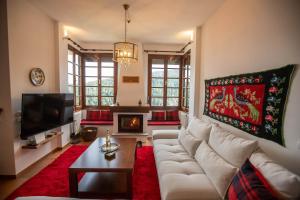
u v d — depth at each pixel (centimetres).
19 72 277
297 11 152
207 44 361
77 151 384
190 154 252
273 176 129
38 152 329
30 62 303
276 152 175
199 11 322
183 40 505
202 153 218
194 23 380
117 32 442
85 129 484
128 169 210
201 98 392
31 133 280
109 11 325
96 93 564
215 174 173
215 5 299
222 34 295
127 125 489
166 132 357
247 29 225
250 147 168
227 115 270
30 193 231
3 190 239
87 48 548
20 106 279
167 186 174
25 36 289
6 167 267
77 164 218
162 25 392
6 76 257
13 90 265
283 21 167
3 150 265
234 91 250
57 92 382
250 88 214
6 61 255
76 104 512
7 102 259
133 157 243
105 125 505
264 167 142
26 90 293
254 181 128
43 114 307
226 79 273
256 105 202
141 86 509
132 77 507
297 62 153
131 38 489
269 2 185
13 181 262
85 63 557
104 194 212
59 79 382
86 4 300
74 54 495
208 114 346
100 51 551
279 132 169
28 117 273
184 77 541
